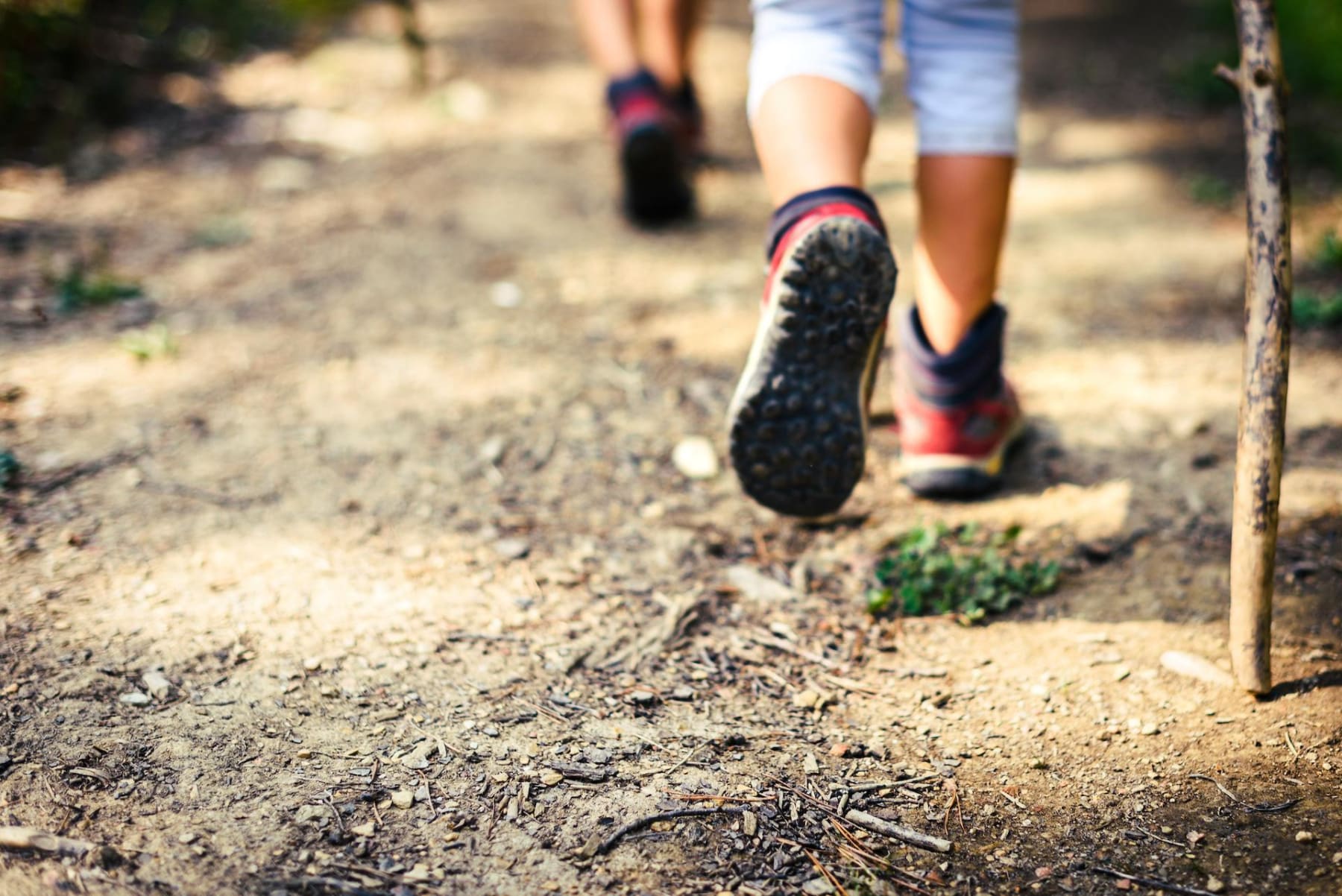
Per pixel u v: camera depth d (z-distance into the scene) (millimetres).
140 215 3016
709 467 2020
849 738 1394
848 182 1469
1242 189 3420
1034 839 1231
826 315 1441
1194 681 1465
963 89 1683
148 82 3922
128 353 2287
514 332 2488
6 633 1474
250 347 2352
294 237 2934
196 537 1717
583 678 1479
